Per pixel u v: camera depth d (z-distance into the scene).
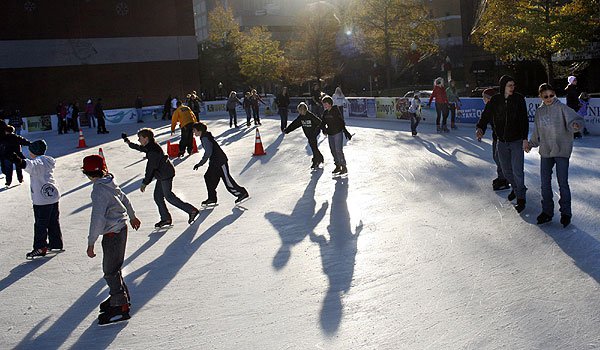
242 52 60.19
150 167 9.30
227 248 8.04
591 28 28.44
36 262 8.16
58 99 43.62
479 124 8.82
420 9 42.38
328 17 53.69
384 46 43.44
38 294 6.82
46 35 42.97
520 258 6.52
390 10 42.03
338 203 10.16
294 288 6.24
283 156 16.64
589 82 36.03
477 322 5.01
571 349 4.43
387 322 5.18
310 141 13.89
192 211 9.58
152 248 8.37
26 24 42.38
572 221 7.76
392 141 17.78
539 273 6.02
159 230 9.41
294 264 7.06
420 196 10.09
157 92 47.12
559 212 8.27
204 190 12.65
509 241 7.16
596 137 15.63
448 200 9.60
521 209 8.45
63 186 14.99
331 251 7.45
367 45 44.25
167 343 5.17
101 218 5.61
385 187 11.11
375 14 42.50
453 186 10.61
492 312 5.19
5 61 41.94
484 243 7.17
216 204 11.04
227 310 5.80
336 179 12.42
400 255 7.02
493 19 30.06
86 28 44.25
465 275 6.14
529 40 28.66
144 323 5.68
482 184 10.55
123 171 16.75
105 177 5.73
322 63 54.47
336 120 12.60
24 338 5.57
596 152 13.09
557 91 39.19
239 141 21.55
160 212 9.58
